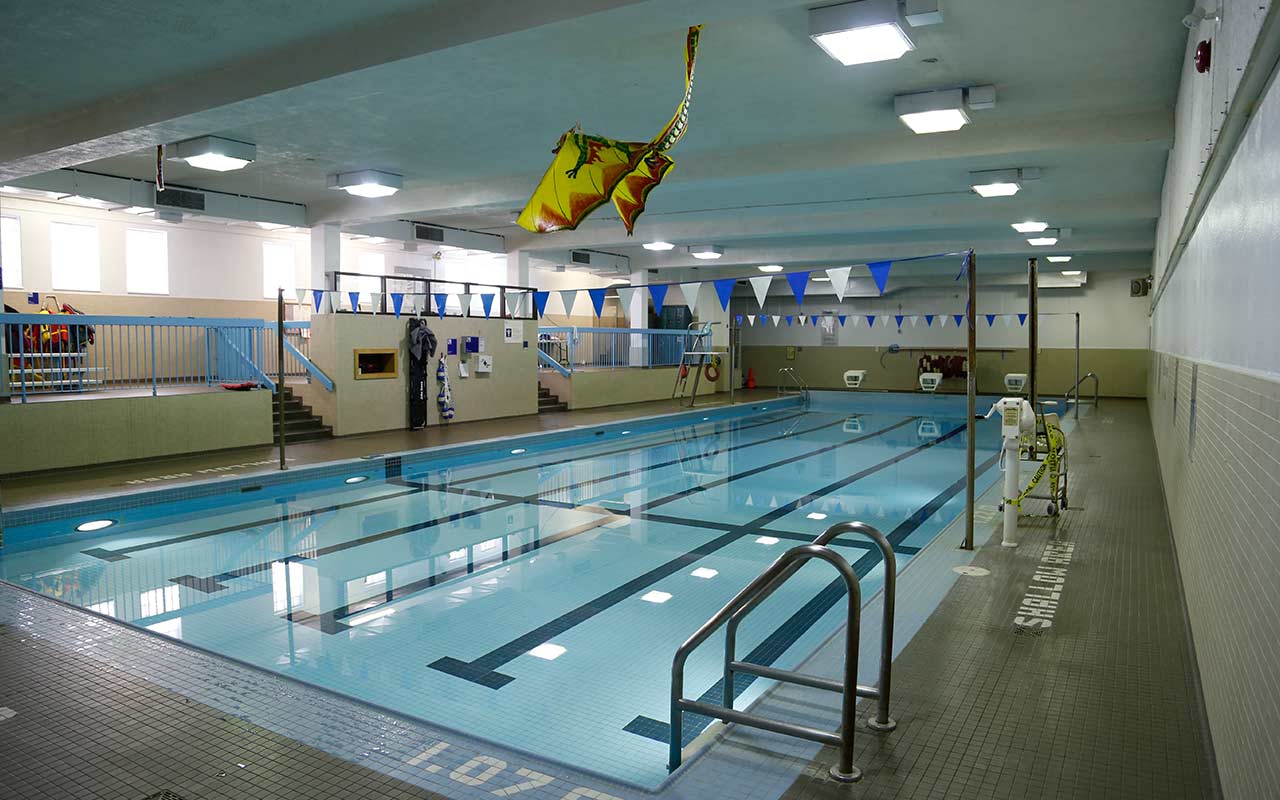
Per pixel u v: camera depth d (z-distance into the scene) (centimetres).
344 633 467
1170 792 250
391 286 1700
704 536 689
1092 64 614
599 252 1830
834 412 1855
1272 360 223
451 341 1332
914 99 684
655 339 2012
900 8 493
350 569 593
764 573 263
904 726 294
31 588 545
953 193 1132
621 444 1269
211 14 495
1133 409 1752
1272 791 171
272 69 564
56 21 505
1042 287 2148
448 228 1496
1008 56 597
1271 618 188
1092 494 762
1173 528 584
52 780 262
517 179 1052
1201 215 490
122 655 373
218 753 280
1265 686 188
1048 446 660
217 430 984
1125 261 1872
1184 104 594
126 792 254
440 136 838
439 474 988
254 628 475
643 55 588
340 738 291
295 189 1149
